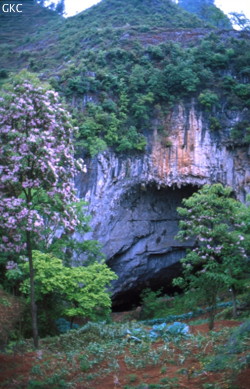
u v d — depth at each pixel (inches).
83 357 341.4
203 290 502.6
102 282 548.1
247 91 1275.8
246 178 1205.1
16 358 333.1
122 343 382.3
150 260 1315.2
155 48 1365.7
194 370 294.0
